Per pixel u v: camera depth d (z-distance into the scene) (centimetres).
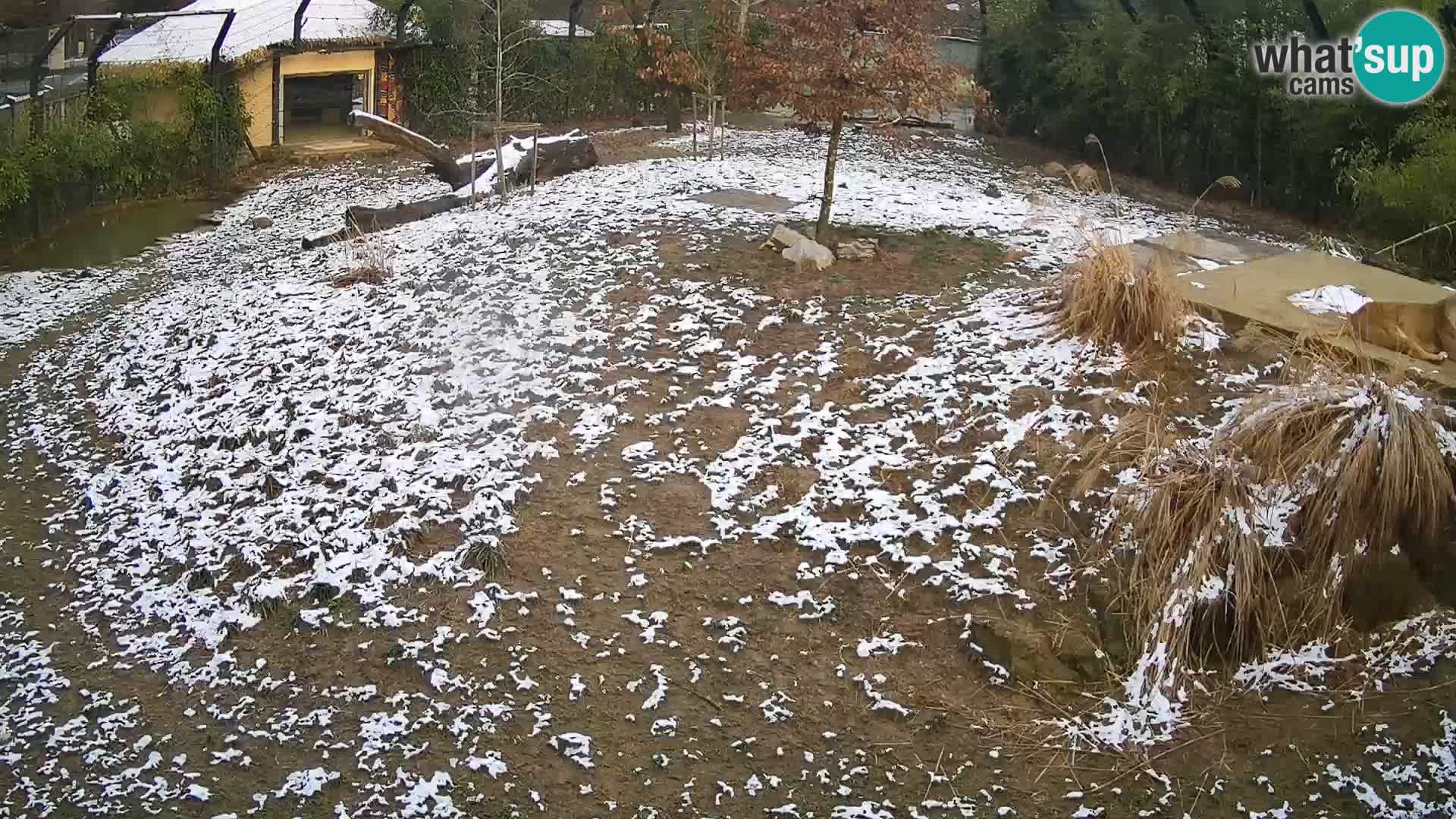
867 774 443
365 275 931
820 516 568
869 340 717
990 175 1447
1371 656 484
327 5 1934
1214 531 492
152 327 916
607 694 483
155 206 1495
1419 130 1058
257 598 548
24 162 1270
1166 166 1500
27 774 454
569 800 434
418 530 579
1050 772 441
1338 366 572
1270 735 454
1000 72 1912
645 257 897
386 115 1945
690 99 2056
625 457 626
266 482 643
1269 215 1301
